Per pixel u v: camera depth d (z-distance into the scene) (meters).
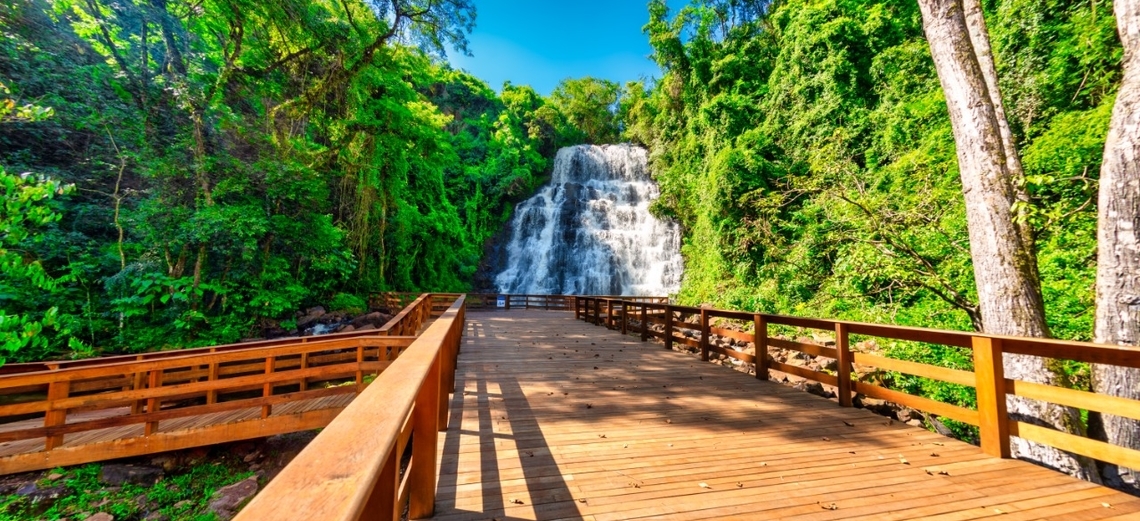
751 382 5.16
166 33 10.44
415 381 1.28
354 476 0.56
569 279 23.27
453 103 32.19
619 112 37.38
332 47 12.69
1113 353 2.42
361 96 15.10
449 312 4.46
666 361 6.52
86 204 9.43
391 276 18.58
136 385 4.86
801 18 15.79
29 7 9.00
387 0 13.48
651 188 26.64
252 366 6.64
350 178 15.38
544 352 7.32
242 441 5.33
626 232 23.75
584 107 36.97
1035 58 8.12
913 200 7.11
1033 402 3.49
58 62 9.33
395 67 15.57
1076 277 5.42
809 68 15.48
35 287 8.02
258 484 4.77
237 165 10.73
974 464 2.82
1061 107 7.74
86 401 4.45
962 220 6.37
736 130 17.94
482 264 24.89
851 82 14.13
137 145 9.81
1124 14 3.25
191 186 10.53
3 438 4.20
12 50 8.68
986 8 10.45
